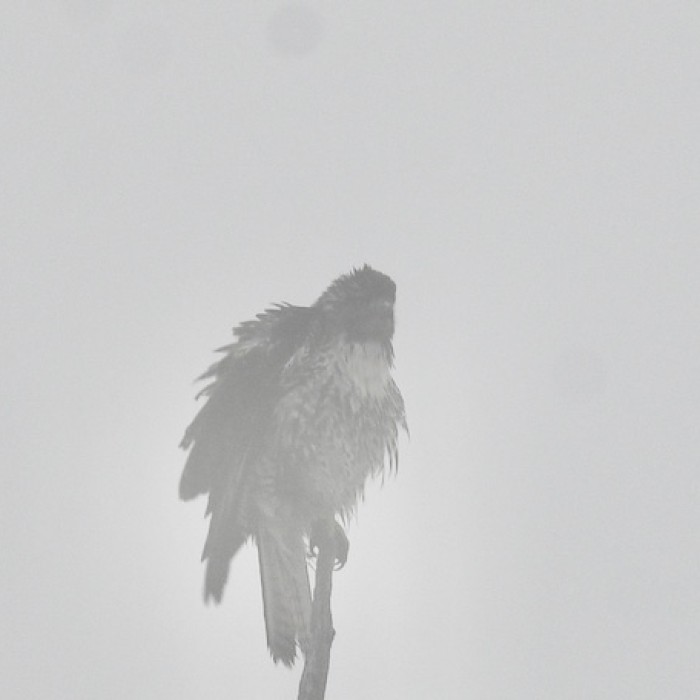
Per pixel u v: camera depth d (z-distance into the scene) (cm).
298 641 1169
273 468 1218
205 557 1201
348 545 1230
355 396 1242
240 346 1281
